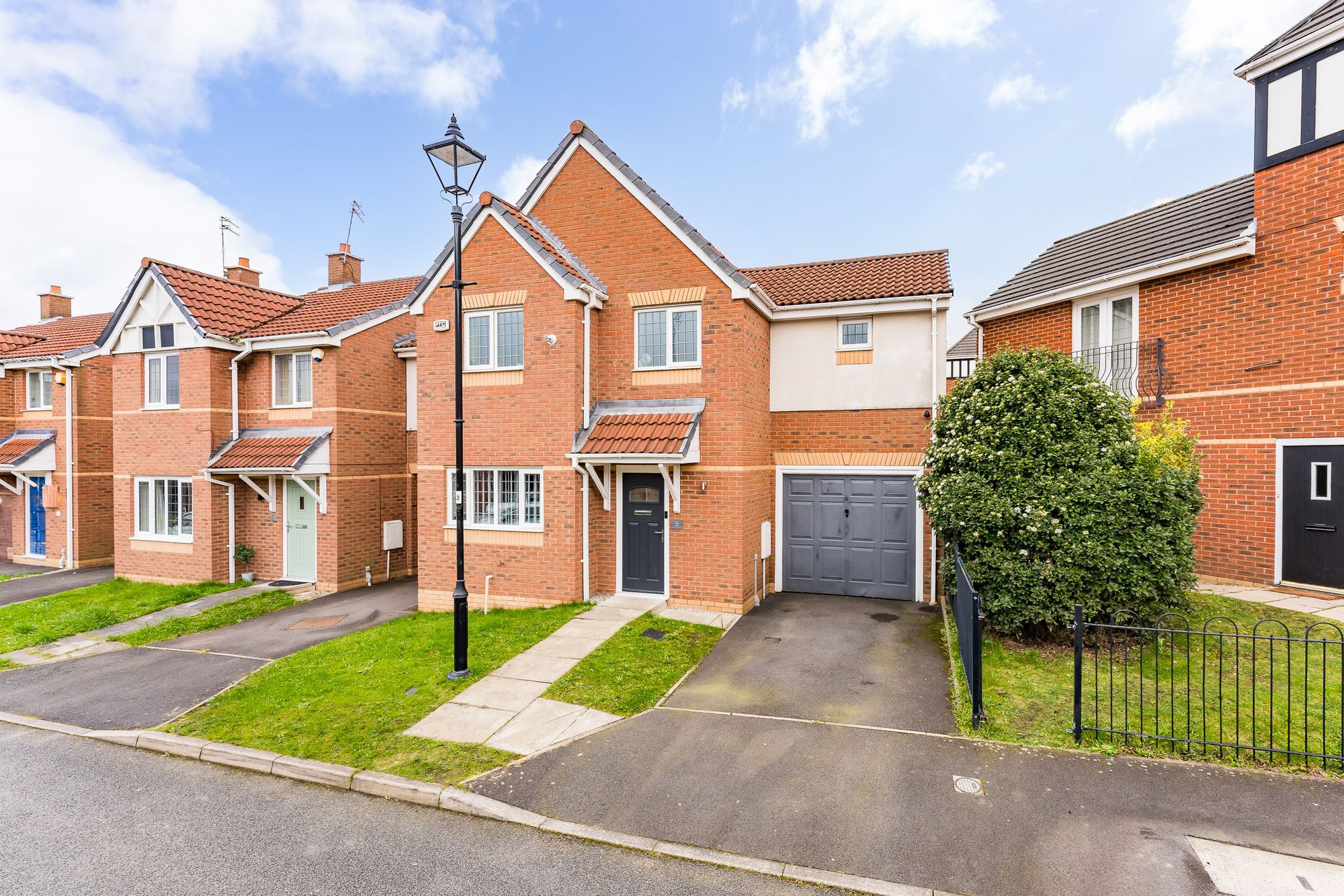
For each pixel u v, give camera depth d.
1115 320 12.05
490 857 4.75
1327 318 9.30
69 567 18.17
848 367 12.19
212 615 12.35
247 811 5.52
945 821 4.86
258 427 15.23
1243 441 10.18
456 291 8.04
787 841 4.73
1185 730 5.96
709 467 10.79
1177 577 7.46
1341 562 9.16
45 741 7.15
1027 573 7.60
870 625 10.01
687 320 11.16
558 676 7.87
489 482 11.70
